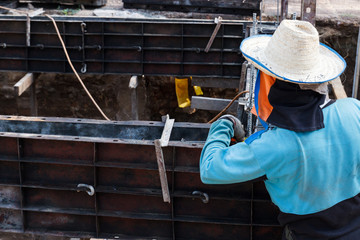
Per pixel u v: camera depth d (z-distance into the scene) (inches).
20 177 141.0
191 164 131.5
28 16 321.1
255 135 94.5
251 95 162.9
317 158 87.5
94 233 144.4
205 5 374.3
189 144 129.6
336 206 91.7
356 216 93.7
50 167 140.7
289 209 93.2
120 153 135.4
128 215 138.9
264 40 103.0
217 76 325.1
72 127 163.0
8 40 330.3
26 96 381.7
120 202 139.6
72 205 143.0
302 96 89.7
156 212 138.6
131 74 329.7
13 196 145.7
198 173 131.1
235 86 329.7
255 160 88.9
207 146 100.3
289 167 87.9
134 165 134.8
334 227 92.8
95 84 379.9
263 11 385.4
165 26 313.1
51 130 167.0
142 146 133.6
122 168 136.4
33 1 400.2
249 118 157.9
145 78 380.8
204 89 393.4
